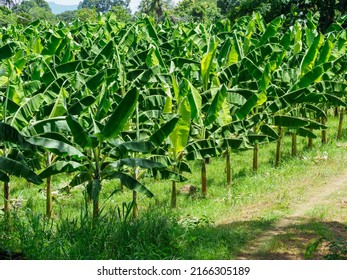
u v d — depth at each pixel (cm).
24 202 1441
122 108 1038
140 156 1273
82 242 973
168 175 1259
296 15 3200
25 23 6012
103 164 1182
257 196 1377
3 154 1212
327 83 1711
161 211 1255
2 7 5450
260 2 3522
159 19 8138
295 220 1183
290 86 1692
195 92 1305
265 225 1154
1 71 1488
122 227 1016
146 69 1628
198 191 1484
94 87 1322
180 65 1775
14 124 1175
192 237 1039
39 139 1034
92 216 1139
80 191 1527
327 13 3322
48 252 941
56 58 1938
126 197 1458
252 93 1479
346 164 1631
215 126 1432
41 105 1341
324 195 1363
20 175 1008
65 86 1430
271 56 1759
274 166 1666
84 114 1323
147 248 956
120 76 1494
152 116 1383
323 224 1146
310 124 1594
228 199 1367
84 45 2569
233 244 1042
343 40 1933
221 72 1620
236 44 1695
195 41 2169
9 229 1056
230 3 5422
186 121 1230
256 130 1559
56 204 1423
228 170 1512
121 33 2517
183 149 1330
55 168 1142
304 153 1759
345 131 2042
